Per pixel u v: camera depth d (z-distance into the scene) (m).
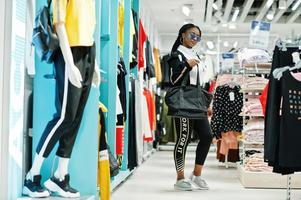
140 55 5.69
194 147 10.05
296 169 3.14
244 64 5.01
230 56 6.77
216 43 11.86
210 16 9.62
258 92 5.15
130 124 4.88
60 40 2.41
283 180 4.41
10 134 2.52
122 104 4.36
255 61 4.93
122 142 4.27
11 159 2.54
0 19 2.49
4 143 2.51
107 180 3.08
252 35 4.98
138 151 5.27
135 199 3.56
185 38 4.19
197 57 4.18
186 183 4.08
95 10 3.00
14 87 2.57
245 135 4.90
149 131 6.02
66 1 2.52
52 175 2.78
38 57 2.93
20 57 2.66
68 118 2.52
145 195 3.77
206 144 4.13
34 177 2.64
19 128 2.65
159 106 8.90
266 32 4.98
